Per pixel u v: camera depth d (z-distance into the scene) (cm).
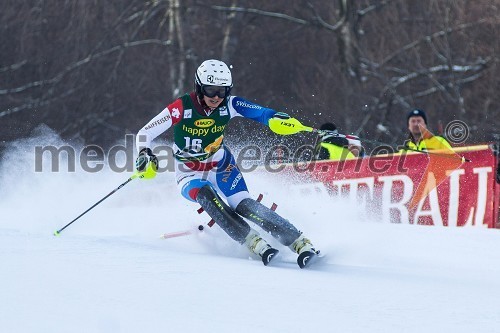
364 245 1579
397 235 1744
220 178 1465
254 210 1364
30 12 5859
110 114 5894
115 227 1783
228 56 5672
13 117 5869
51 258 1165
